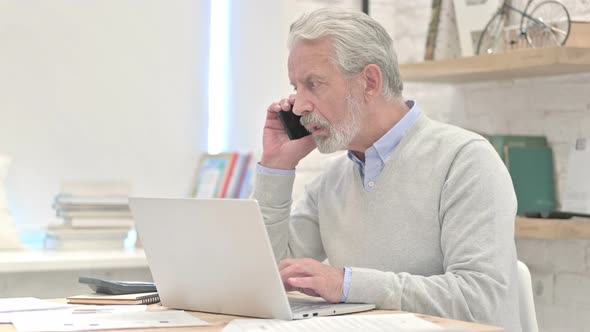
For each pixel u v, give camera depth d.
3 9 3.84
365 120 2.33
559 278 3.55
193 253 1.91
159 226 1.97
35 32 3.91
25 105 3.89
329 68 2.26
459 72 3.54
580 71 3.41
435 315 1.99
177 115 4.27
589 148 3.34
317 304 2.00
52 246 3.74
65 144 3.98
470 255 2.09
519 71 3.43
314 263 2.00
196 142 4.34
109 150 4.09
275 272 1.76
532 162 3.54
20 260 3.22
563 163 3.54
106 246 3.82
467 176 2.21
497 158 2.24
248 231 1.77
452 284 2.02
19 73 3.88
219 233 1.83
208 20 4.34
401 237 2.30
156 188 4.22
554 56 3.14
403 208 2.30
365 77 2.29
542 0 3.41
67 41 3.98
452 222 2.18
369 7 4.25
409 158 2.32
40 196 3.92
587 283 3.43
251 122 4.32
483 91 3.90
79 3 4.00
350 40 2.26
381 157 2.35
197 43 4.31
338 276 1.99
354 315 1.82
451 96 4.06
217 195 4.11
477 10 3.58
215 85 4.39
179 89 4.27
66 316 1.83
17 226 3.87
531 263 3.68
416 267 2.28
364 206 2.38
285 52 4.23
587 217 3.21
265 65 4.29
